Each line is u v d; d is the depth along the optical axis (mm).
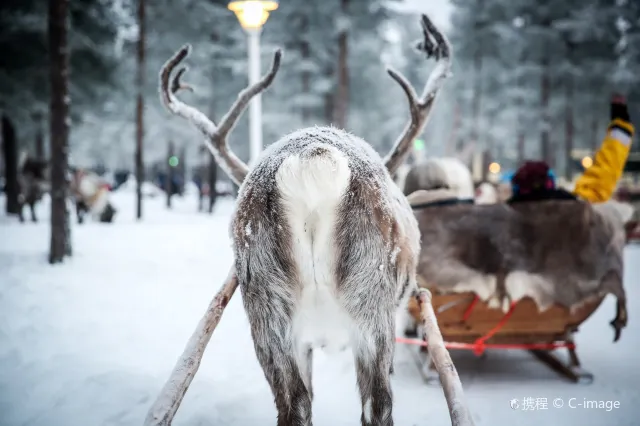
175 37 27469
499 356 5801
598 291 4656
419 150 9688
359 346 2854
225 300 3260
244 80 29344
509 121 37219
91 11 20062
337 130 3365
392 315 2945
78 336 6086
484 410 4332
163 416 2883
